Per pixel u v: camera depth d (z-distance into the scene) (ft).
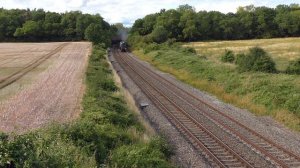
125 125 65.62
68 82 112.47
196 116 82.89
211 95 113.19
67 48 295.89
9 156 33.50
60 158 37.45
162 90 118.62
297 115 80.43
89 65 157.69
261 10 458.09
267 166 52.06
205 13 469.16
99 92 87.81
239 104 96.73
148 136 62.18
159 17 483.92
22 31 479.00
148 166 46.96
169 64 192.54
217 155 57.00
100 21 499.10
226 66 143.74
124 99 91.40
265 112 86.79
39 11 557.33
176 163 53.26
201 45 346.95
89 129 51.49
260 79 109.50
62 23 498.28
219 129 72.18
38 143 38.70
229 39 467.11
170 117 82.53
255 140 64.75
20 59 203.00
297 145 62.69
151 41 390.01
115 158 47.34
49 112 71.72
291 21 440.04
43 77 126.21
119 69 186.91
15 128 59.36
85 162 40.98
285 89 95.40
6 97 88.53
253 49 131.13
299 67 122.83
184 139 65.62
